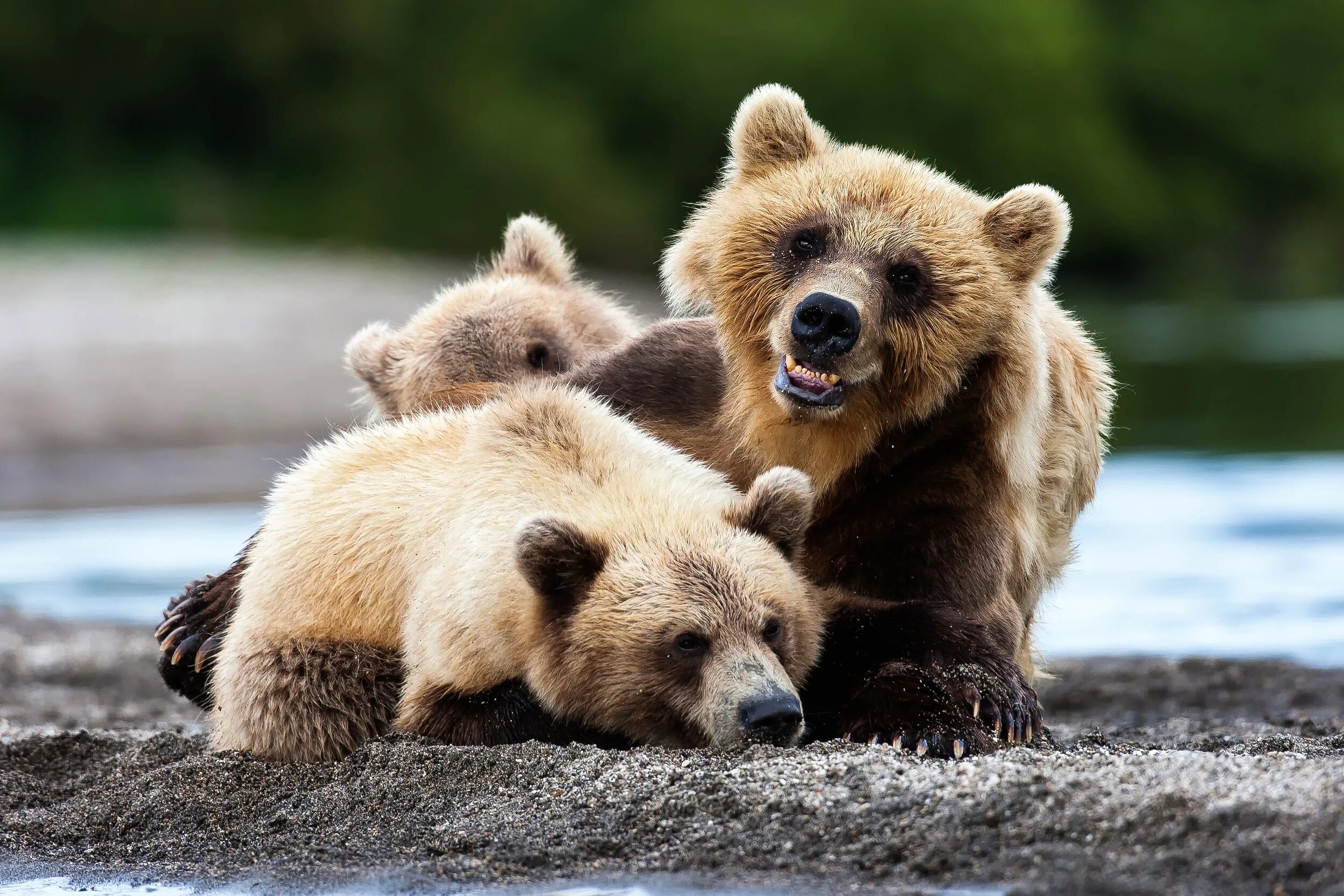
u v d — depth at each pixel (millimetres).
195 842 9016
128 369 37375
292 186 78750
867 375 9961
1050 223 10344
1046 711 14602
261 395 36656
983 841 7445
